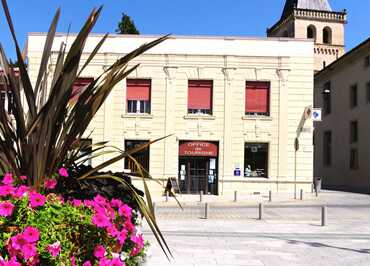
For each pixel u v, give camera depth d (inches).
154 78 1240.2
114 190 198.8
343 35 3009.4
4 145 188.1
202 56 1244.5
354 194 1282.0
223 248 433.7
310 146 1246.3
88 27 179.9
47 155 189.6
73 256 160.2
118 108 1234.6
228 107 1243.2
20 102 189.2
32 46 1197.7
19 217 154.3
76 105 189.3
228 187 1230.9
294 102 1252.5
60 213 162.1
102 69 1214.9
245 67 1250.0
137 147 201.3
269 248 437.7
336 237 515.8
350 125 1775.3
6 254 147.3
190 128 1239.5
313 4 3100.4
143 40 1230.3
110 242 169.9
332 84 1943.9
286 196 1186.0
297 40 1254.9
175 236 506.6
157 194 1207.6
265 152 1252.5
